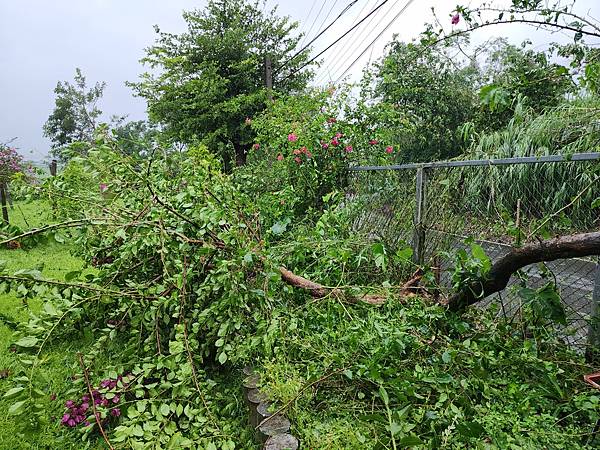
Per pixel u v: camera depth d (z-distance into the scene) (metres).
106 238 3.10
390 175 3.64
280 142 5.23
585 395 1.70
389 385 1.77
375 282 3.21
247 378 2.20
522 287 2.14
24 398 1.79
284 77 14.02
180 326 2.17
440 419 1.56
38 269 2.20
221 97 12.74
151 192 2.64
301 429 1.71
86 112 27.25
